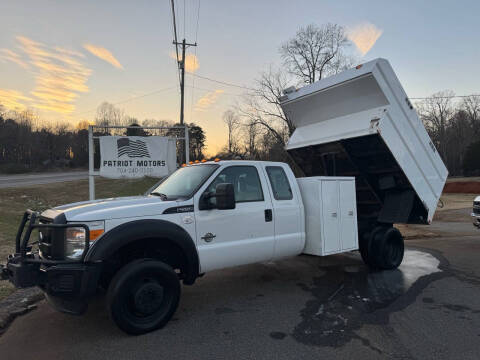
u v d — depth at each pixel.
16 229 10.40
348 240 6.12
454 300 5.11
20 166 66.75
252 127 36.41
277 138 35.66
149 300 4.04
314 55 38.25
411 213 7.21
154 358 3.49
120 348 3.72
